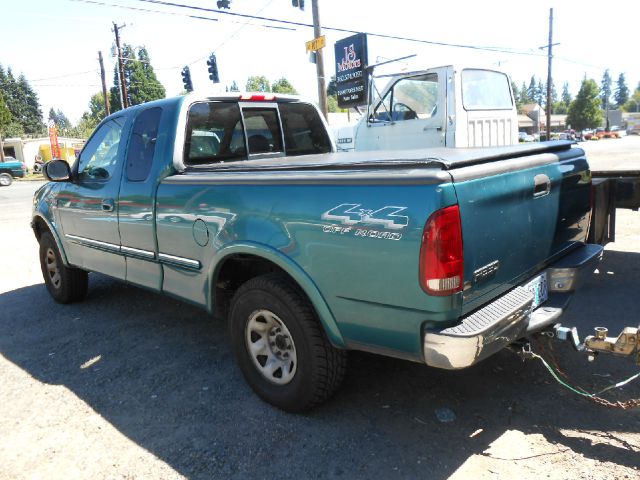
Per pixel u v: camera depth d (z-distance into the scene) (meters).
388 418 3.21
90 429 3.27
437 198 2.41
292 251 2.98
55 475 2.84
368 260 2.65
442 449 2.89
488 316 2.62
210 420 3.29
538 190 3.14
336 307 2.85
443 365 2.52
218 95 4.32
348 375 3.76
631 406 2.90
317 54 15.74
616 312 4.73
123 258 4.42
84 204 4.75
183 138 3.98
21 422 3.39
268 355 3.35
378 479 2.68
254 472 2.79
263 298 3.19
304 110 5.15
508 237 2.86
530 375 3.66
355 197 2.69
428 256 2.44
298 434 3.09
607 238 5.44
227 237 3.33
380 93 8.89
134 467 2.88
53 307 5.70
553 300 3.33
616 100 168.25
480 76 8.49
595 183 5.04
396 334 2.66
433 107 8.26
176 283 3.92
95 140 4.81
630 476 2.61
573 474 2.64
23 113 106.88
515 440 2.94
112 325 5.05
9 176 27.88
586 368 3.72
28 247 9.38
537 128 86.25
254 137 4.64
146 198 3.98
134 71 69.38
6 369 4.19
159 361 4.20
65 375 4.04
